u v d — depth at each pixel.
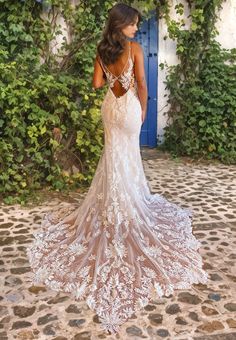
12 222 3.87
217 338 2.36
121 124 3.25
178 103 5.96
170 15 5.71
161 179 5.05
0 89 4.20
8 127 4.38
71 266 3.02
